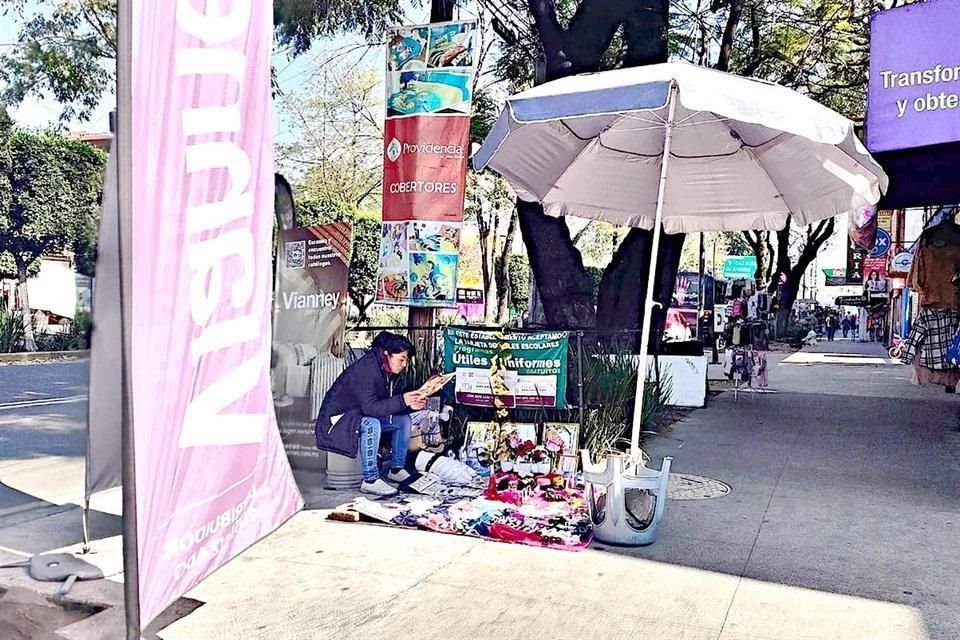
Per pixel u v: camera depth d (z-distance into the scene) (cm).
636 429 503
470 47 706
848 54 1264
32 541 459
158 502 304
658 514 480
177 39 310
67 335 1883
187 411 322
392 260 732
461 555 454
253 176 366
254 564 435
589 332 730
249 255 364
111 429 429
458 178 716
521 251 3356
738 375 1348
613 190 721
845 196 622
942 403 1197
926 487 634
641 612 376
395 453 610
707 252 4469
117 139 283
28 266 1844
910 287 1171
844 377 1695
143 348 292
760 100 445
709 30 1208
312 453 632
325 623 360
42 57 1326
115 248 390
